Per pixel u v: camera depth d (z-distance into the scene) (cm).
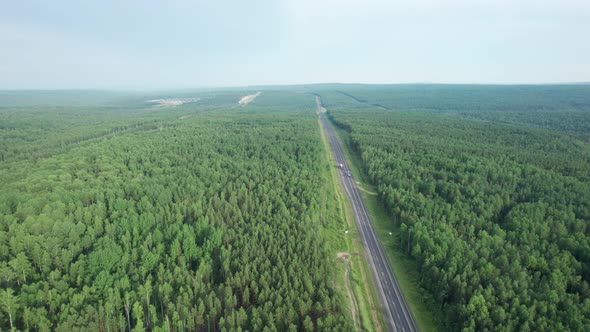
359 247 11131
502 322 6969
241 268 8569
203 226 10412
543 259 8562
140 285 7938
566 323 6862
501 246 9438
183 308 7394
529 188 12825
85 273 8656
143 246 9231
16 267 8312
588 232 10206
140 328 7056
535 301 7275
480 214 11394
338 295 8381
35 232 9581
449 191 13012
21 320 7444
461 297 7906
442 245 9531
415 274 9681
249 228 10294
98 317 7219
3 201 11019
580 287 7938
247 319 7412
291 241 9575
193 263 9588
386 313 8344
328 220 12400
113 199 11781
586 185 12900
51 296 7625
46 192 12150
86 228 10394
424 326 7975
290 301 7650
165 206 11462
